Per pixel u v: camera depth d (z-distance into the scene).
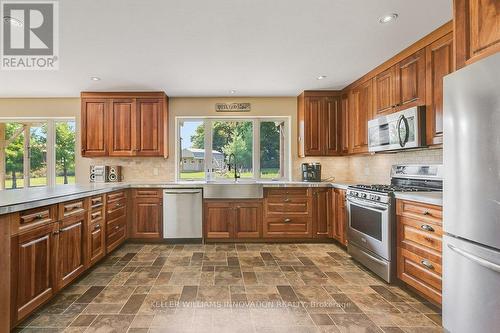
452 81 1.56
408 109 2.61
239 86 3.94
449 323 1.64
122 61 2.97
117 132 4.11
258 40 2.53
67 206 2.29
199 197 3.89
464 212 1.49
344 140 4.09
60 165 4.52
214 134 4.60
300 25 2.27
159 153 4.14
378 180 3.74
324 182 4.04
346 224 3.31
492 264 1.31
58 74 3.35
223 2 1.95
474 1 1.50
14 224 1.68
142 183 3.93
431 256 2.04
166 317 1.94
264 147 4.63
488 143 1.33
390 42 2.60
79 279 2.62
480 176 1.38
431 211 2.03
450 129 1.58
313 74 3.47
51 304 2.12
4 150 4.52
